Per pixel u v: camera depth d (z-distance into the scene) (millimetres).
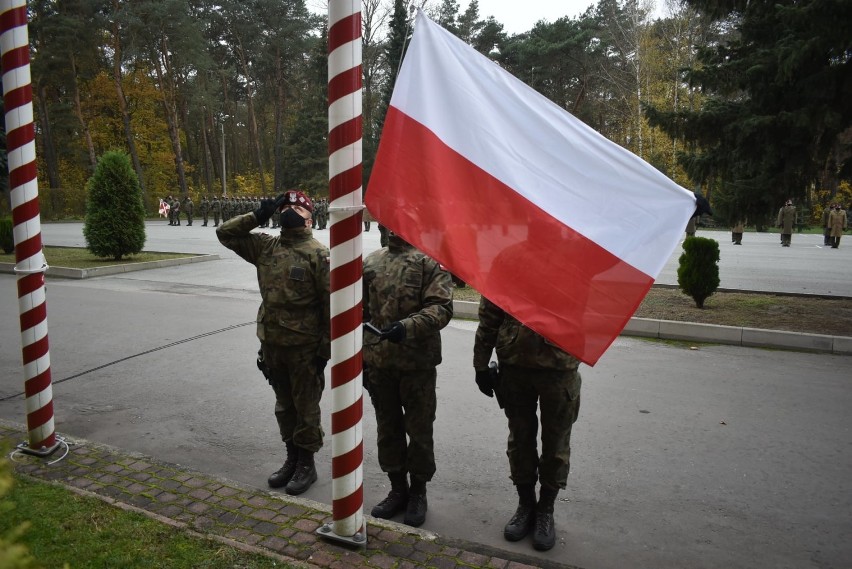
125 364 6988
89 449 4418
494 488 4160
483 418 5367
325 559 3051
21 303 4191
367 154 40406
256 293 11773
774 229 33156
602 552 3396
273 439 4941
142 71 47438
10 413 5473
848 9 7684
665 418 5320
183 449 4738
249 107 55062
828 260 17219
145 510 3494
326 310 3887
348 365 3096
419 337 3398
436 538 3336
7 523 1881
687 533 3576
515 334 3354
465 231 2969
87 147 45250
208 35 53094
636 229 3010
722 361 7078
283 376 4031
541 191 3039
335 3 2893
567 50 44688
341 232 3023
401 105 3023
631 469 4383
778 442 4801
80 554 3027
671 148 34969
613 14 40375
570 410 3408
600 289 2979
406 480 3861
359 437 3170
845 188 35844
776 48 8938
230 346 7777
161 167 52031
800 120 8711
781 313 9125
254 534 3285
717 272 9586
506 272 2965
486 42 50031
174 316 9578
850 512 3781
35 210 4184
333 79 2951
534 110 3100
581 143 3076
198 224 37969
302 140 51219
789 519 3713
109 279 13531
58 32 38750
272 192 57375
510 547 3451
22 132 4133
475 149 3029
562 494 4043
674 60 35062
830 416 5324
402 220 2939
